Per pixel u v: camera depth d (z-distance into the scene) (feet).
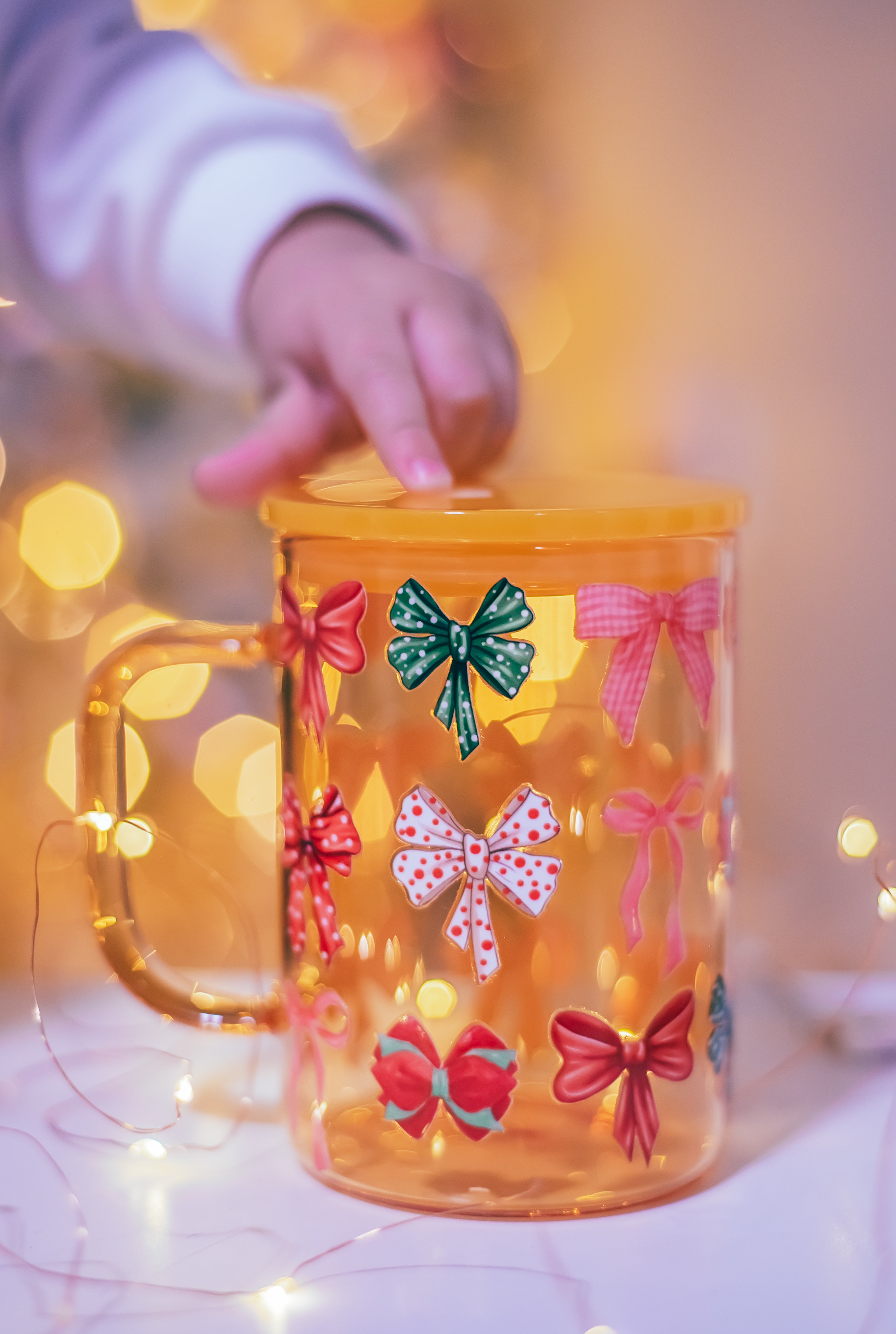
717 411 2.39
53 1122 1.63
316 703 1.51
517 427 1.72
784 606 2.39
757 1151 1.58
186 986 1.60
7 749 2.29
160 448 2.28
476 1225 1.47
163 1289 1.40
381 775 1.48
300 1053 1.55
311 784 1.52
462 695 1.46
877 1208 1.49
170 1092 1.69
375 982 1.49
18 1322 1.38
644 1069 1.49
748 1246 1.44
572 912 1.48
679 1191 1.51
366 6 2.32
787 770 2.42
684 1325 1.36
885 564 2.37
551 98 2.37
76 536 2.26
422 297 1.70
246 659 1.58
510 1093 1.47
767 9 2.30
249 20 2.31
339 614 1.49
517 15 2.34
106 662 1.57
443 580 1.45
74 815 2.20
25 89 2.11
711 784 1.53
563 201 2.39
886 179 2.31
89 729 1.57
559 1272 1.42
